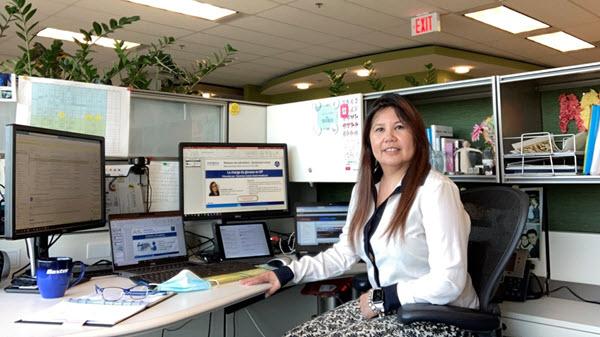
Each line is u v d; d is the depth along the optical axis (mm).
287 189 2297
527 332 1645
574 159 1663
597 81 1933
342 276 1870
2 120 1697
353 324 1432
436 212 1351
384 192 1573
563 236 1975
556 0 4758
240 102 2396
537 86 2057
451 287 1280
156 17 5266
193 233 2178
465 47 6672
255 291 1479
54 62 2031
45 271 1332
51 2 4707
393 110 1507
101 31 2219
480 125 2193
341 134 2180
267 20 5410
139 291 1393
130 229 1781
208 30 5770
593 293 1887
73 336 1040
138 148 2062
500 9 5043
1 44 5691
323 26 5637
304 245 2174
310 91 9141
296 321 2594
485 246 1451
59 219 1518
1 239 1660
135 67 2244
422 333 1314
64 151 1552
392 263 1457
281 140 2420
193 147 2098
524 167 1769
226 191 2146
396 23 5523
